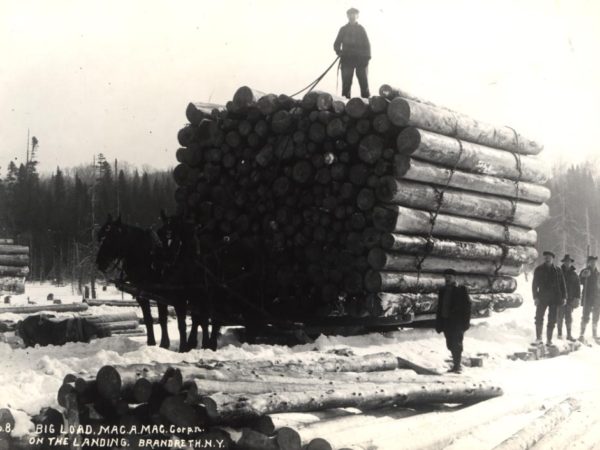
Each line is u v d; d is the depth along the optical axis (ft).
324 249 44.34
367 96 49.70
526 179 53.98
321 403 21.13
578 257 120.98
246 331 44.78
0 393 24.00
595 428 24.02
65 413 19.54
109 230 41.11
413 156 41.73
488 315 53.98
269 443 18.28
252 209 47.26
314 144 44.06
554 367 39.17
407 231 42.88
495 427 23.20
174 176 51.01
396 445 19.29
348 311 43.60
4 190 194.08
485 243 51.29
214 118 49.73
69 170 259.19
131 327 51.96
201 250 42.75
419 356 40.34
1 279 95.50
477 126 47.78
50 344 45.83
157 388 19.22
